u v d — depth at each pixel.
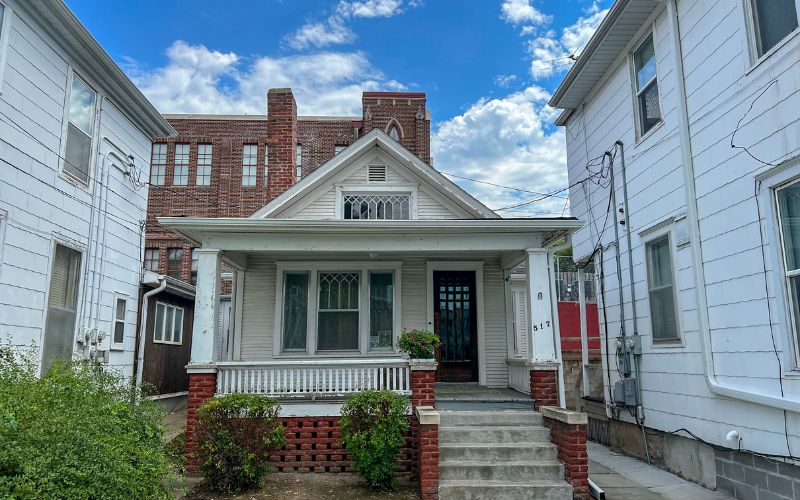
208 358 8.35
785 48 5.98
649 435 8.96
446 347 11.02
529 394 9.27
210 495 6.82
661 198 8.67
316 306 10.76
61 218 8.93
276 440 7.26
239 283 10.81
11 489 3.44
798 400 5.71
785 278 5.99
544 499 6.71
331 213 11.05
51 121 8.66
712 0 7.30
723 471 7.04
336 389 8.30
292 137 12.48
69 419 4.19
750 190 6.50
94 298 9.89
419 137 21.05
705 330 7.27
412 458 7.91
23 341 7.95
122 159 10.98
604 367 10.65
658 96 8.81
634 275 9.57
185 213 20.84
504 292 11.05
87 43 9.01
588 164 11.71
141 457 4.73
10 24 7.72
